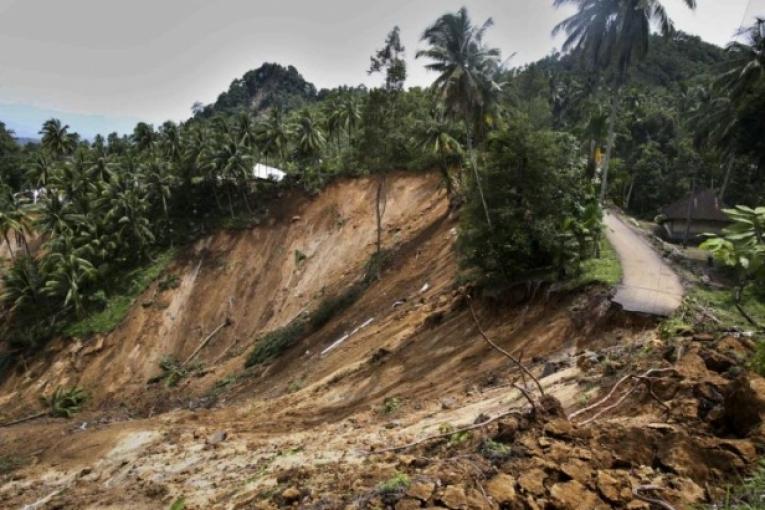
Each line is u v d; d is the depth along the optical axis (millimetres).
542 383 12008
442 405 13648
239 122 57125
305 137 55844
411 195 45656
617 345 13242
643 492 4996
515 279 19484
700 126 38938
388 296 32156
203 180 53094
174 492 13648
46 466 21609
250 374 32656
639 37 23844
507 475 5578
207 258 48500
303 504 7055
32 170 72250
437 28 26047
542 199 18812
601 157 39875
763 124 29828
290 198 51438
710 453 5328
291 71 181750
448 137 34781
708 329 11414
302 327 35656
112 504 14391
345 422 15984
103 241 50344
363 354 24266
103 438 23156
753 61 29938
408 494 5531
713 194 37875
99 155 65688
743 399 5672
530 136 18891
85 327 44844
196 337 43281
